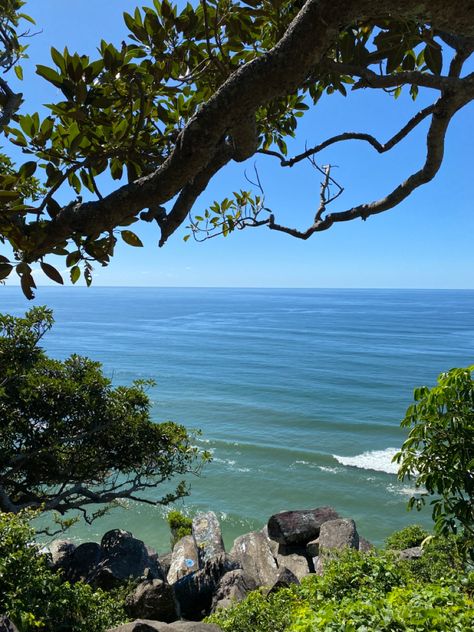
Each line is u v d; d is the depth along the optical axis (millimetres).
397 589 6141
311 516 17250
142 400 16891
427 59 2129
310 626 4992
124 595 11109
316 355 108688
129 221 2191
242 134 2076
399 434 48594
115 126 2307
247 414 56938
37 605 6789
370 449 43875
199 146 1674
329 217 2959
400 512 30578
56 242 1987
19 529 7797
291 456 41375
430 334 157125
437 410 6352
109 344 130250
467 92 2182
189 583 13039
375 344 129625
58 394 15031
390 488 34281
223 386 73938
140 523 27734
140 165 2393
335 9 1401
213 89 2959
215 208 4172
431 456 6582
